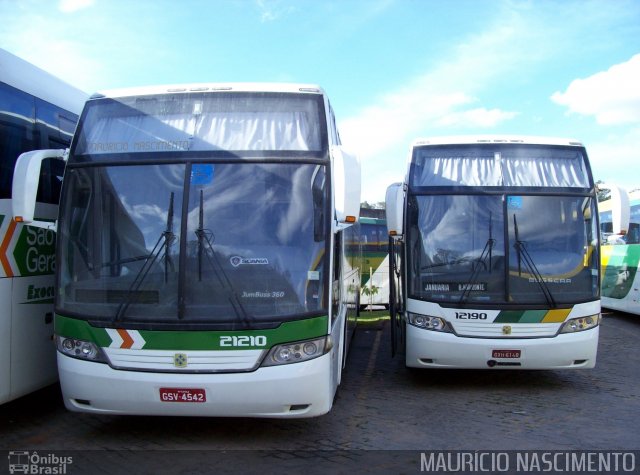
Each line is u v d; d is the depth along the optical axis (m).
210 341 4.93
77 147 5.52
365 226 16.67
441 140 8.01
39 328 5.93
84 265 5.24
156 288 5.05
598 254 7.54
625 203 7.87
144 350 4.98
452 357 7.30
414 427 6.11
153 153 5.37
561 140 7.93
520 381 8.21
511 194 7.59
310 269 5.12
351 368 9.11
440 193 7.73
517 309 7.24
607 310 17.33
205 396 4.90
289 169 5.28
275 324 4.95
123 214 5.25
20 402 6.76
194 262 5.06
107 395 5.02
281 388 4.92
